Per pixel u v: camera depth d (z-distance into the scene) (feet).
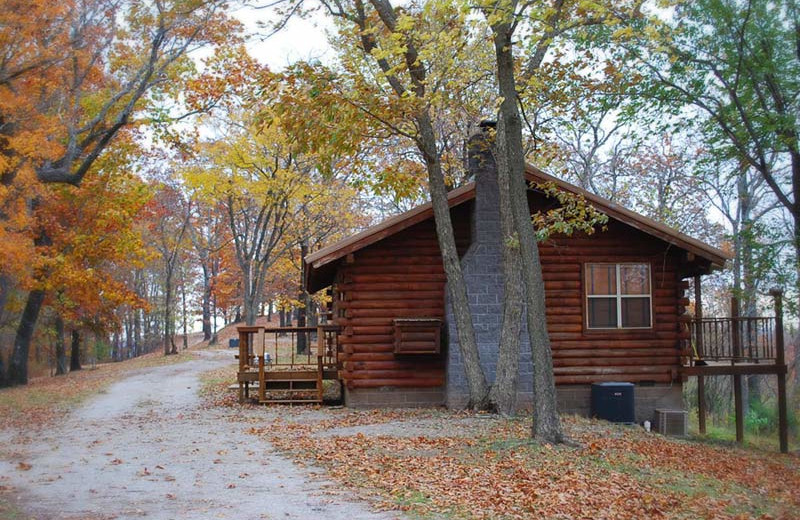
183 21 71.56
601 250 60.39
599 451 39.06
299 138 50.62
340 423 49.85
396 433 44.39
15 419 57.06
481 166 59.00
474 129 64.85
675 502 29.84
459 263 55.57
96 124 73.67
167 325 155.74
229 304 197.47
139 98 77.46
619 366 59.77
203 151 94.89
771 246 62.18
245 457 37.58
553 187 51.88
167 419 54.29
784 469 45.11
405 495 28.78
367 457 36.47
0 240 64.23
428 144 53.57
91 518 25.67
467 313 54.34
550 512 26.81
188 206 151.12
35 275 92.02
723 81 60.13
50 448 41.75
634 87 60.70
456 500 28.19
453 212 61.41
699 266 61.11
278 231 118.01
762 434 78.48
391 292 59.57
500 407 52.16
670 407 59.98
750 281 63.72
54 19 62.85
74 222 97.96
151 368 119.14
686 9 58.39
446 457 36.11
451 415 51.93
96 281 99.04
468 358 54.08
